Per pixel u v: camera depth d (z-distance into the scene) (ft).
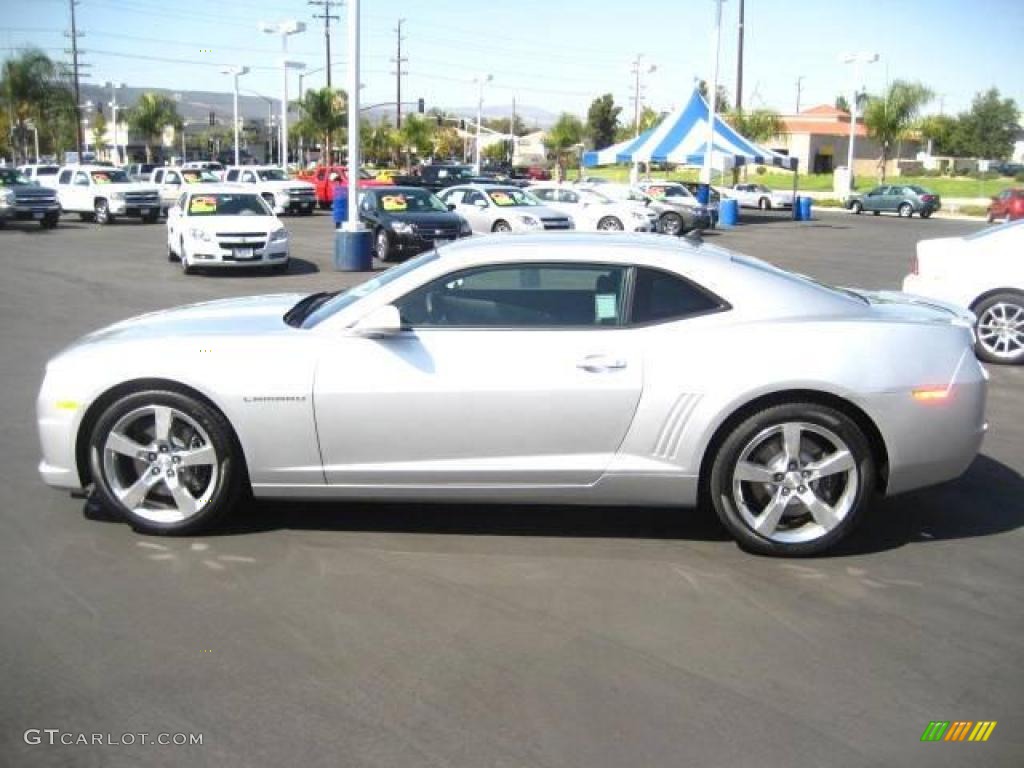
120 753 9.98
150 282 52.85
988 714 10.92
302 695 11.10
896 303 16.76
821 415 14.83
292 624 12.85
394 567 14.79
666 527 16.60
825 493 15.33
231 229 56.03
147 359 15.29
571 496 15.34
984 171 250.57
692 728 10.52
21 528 16.17
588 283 15.31
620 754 10.03
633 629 12.84
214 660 11.87
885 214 156.76
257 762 9.86
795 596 13.96
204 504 15.65
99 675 11.50
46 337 34.81
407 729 10.44
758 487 15.38
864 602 13.78
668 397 14.84
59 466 15.81
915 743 10.34
